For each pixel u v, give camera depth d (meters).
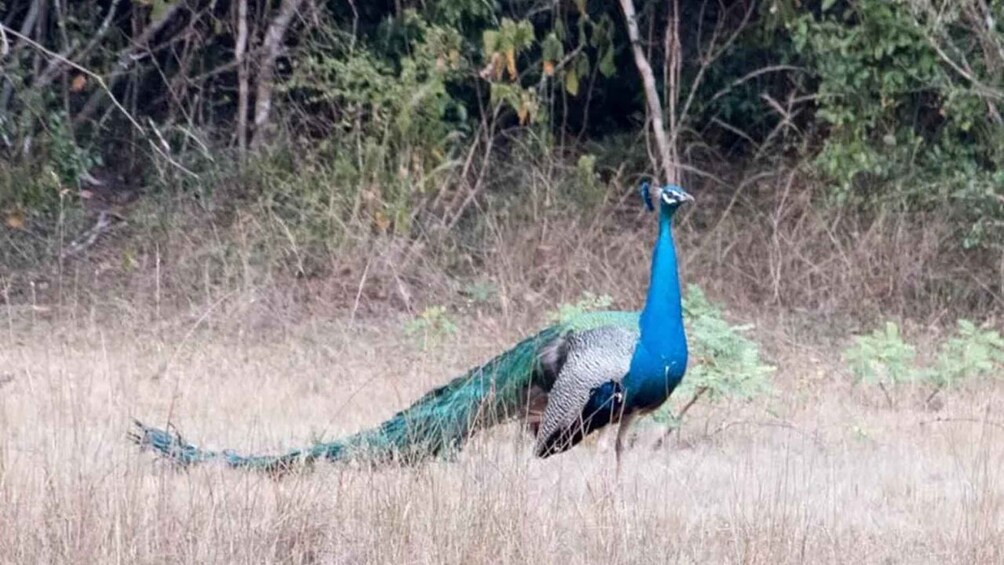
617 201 39.69
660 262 20.11
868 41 36.06
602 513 17.06
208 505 16.52
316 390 26.12
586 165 37.56
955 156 37.09
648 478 19.73
